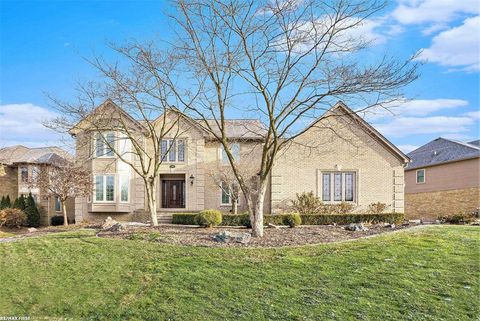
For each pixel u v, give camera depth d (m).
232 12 14.64
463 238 13.62
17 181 34.84
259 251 12.54
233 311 8.75
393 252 12.01
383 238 13.95
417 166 34.34
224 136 15.75
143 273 11.01
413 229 15.87
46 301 9.74
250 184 26.95
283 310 8.67
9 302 9.77
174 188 30.31
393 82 13.94
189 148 28.39
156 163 19.84
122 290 10.09
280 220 20.80
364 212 25.36
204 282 10.18
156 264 11.62
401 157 25.86
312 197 24.77
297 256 11.92
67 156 29.72
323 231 16.41
